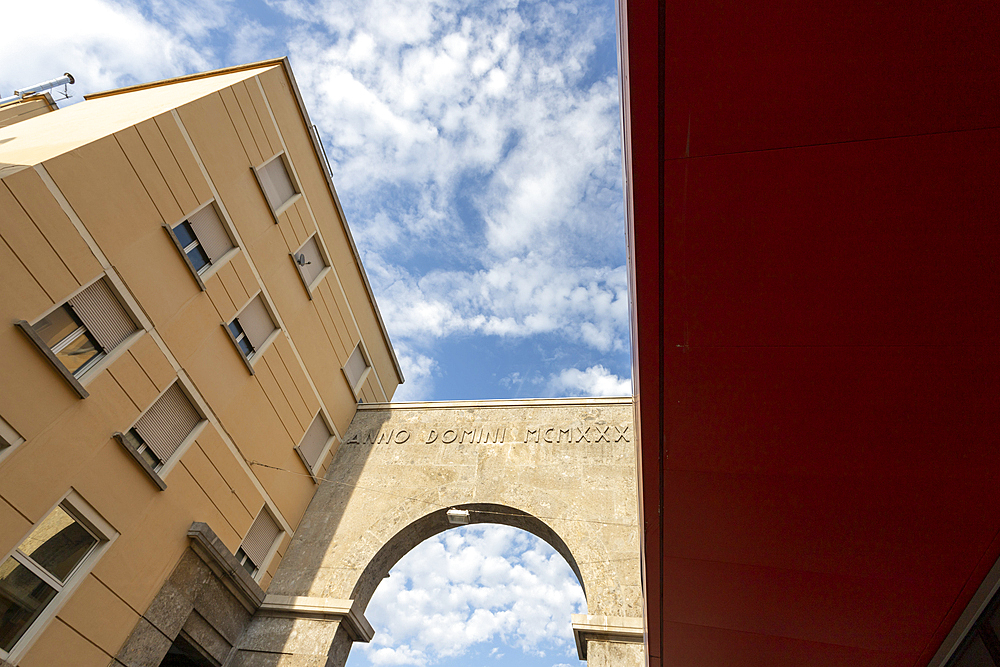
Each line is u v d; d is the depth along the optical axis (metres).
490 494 13.94
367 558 13.30
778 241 3.74
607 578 11.80
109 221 9.55
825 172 3.37
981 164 3.12
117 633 9.19
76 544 8.84
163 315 10.60
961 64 2.82
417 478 14.85
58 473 8.47
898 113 3.06
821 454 4.93
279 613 12.43
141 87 15.28
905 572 5.62
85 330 9.21
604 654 10.62
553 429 15.24
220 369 12.01
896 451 4.68
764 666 8.18
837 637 6.92
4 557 7.68
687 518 5.98
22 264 8.09
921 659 6.63
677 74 3.12
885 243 3.60
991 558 5.11
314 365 15.52
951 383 4.12
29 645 7.81
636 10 2.88
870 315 3.96
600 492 13.45
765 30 2.86
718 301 4.15
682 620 7.64
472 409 16.55
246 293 12.97
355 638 12.69
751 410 4.79
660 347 4.56
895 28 2.76
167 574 10.32
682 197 3.66
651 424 5.16
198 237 11.77
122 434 9.45
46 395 8.34
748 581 6.55
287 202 14.84
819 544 5.73
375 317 19.55
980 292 3.64
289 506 14.05
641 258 4.03
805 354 4.30
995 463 4.45
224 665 11.53
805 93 3.09
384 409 17.34
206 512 11.38
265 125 14.03
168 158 10.96
